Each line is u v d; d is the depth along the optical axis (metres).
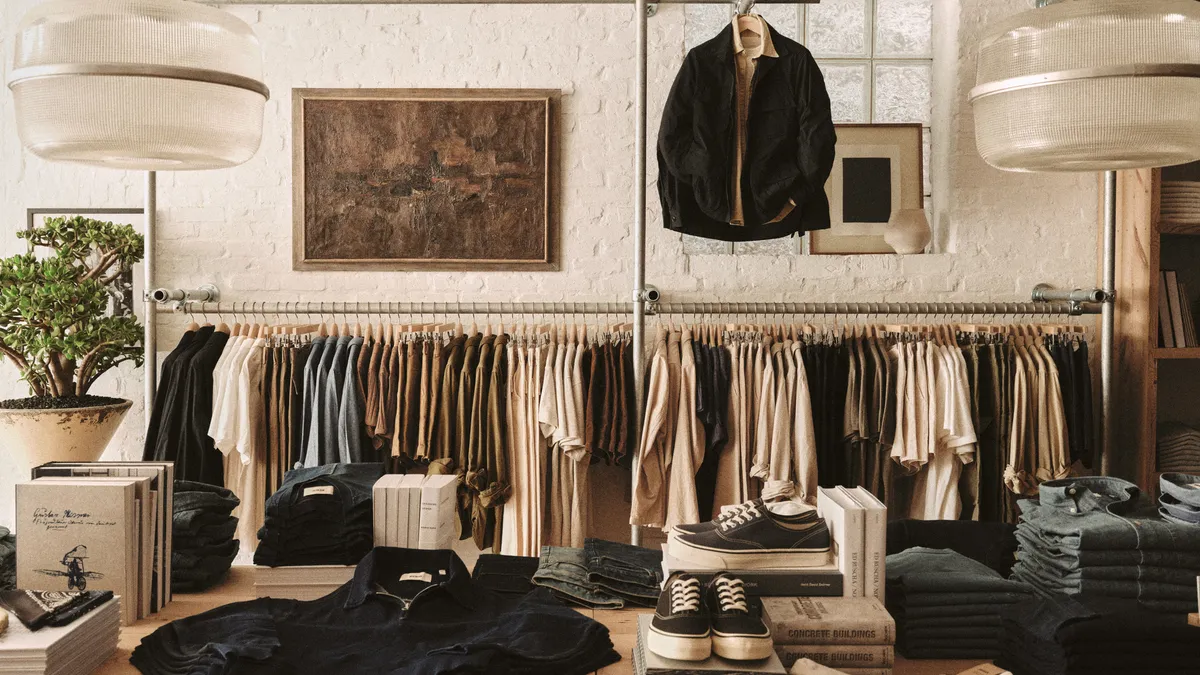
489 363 4.13
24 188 4.61
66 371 4.15
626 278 4.66
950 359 4.04
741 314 4.43
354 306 4.32
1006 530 2.72
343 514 2.15
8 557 2.14
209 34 2.22
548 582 2.21
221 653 1.69
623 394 3.99
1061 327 4.25
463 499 4.07
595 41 4.60
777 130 3.64
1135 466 4.26
